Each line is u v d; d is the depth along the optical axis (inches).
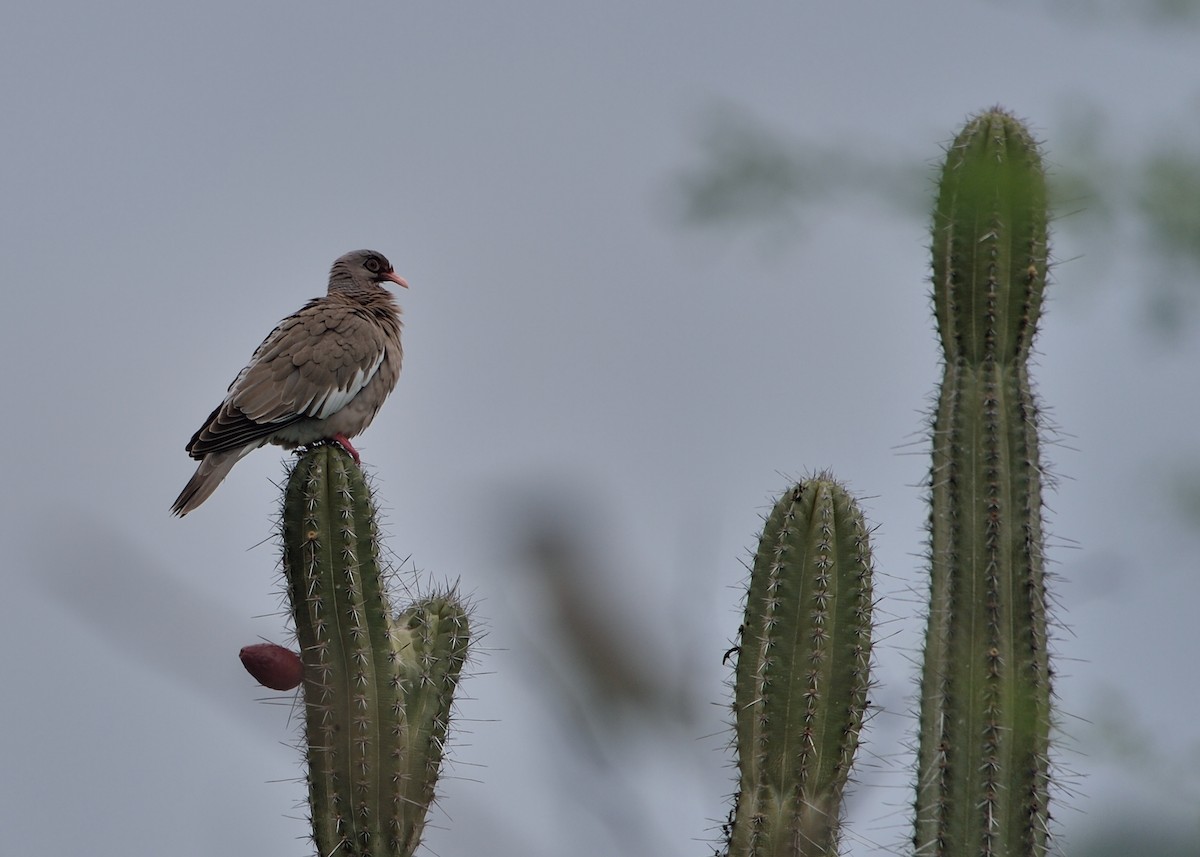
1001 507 449.4
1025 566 447.5
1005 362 457.7
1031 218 454.3
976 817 438.0
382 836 475.2
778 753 457.4
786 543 458.6
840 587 458.0
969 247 455.5
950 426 457.4
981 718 440.8
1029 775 438.6
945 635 448.8
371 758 472.7
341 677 473.7
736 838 458.0
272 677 470.0
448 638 486.9
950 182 452.4
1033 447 454.9
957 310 458.9
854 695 457.1
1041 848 437.7
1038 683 441.7
